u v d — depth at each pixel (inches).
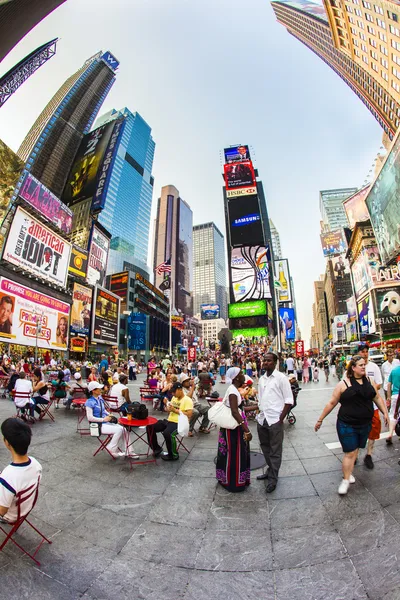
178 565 122.1
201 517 157.8
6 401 516.4
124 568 120.4
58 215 2354.8
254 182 3523.6
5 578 113.0
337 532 139.6
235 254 3265.3
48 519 156.5
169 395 411.5
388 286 2714.1
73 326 2030.0
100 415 257.6
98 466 230.1
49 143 6422.2
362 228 3029.0
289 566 119.9
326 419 359.9
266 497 176.7
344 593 105.0
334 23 2878.9
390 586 106.0
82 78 7736.2
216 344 2847.0
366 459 210.5
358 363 177.0
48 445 278.2
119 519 156.7
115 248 6958.7
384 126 3299.7
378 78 2662.4
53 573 117.0
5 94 3850.9
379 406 186.4
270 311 3120.1
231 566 121.0
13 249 1469.0
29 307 1539.1
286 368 784.9
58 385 445.4
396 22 2128.4
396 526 139.9
